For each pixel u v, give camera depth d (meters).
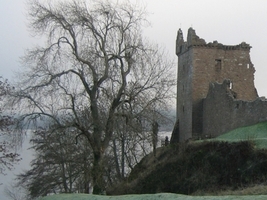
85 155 33.97
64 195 22.77
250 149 28.14
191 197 18.19
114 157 36.16
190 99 56.84
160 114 31.09
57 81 28.80
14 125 27.14
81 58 29.59
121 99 30.14
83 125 30.62
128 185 32.22
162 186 30.23
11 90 27.47
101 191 30.17
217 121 49.28
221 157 29.12
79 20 29.55
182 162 31.33
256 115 40.12
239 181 26.33
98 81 29.50
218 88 49.16
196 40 56.62
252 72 57.28
